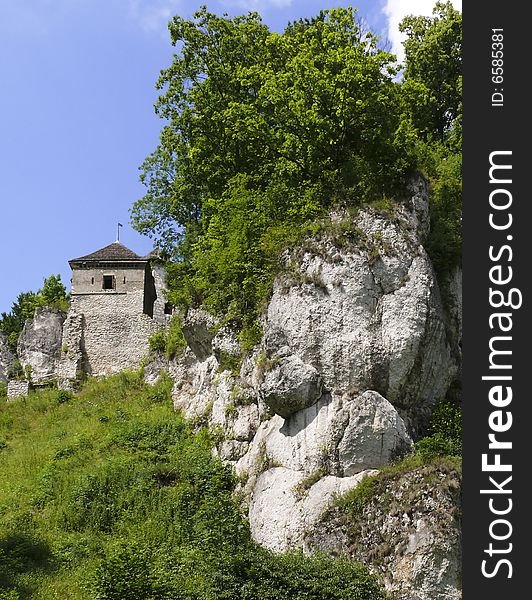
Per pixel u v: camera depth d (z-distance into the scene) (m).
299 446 23.42
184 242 39.12
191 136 39.53
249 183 33.16
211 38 39.53
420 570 19.02
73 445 32.56
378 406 22.86
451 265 26.94
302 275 25.33
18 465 31.75
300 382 23.83
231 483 25.95
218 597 17.95
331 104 28.84
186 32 39.41
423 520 19.64
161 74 39.81
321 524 21.05
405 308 24.45
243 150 35.66
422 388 24.41
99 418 36.12
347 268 24.95
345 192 27.30
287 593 17.94
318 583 18.14
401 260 25.14
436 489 19.97
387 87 29.69
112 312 46.94
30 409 41.50
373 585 18.58
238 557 18.84
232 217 30.56
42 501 27.05
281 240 26.97
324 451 22.84
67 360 45.62
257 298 28.97
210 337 32.06
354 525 20.50
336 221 26.30
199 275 33.62
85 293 47.38
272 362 24.50
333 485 22.08
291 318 24.92
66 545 23.47
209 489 25.52
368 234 25.58
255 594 17.88
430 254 26.80
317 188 28.22
